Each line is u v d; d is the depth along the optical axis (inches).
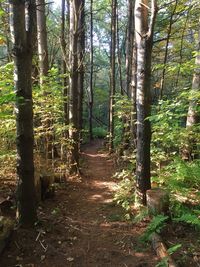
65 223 242.5
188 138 306.5
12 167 323.6
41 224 224.4
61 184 357.1
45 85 345.4
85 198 321.4
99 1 948.0
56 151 490.0
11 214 233.0
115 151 632.4
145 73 258.7
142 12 254.8
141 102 263.0
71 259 192.1
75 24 405.1
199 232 213.2
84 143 920.9
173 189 248.7
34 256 191.2
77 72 418.3
